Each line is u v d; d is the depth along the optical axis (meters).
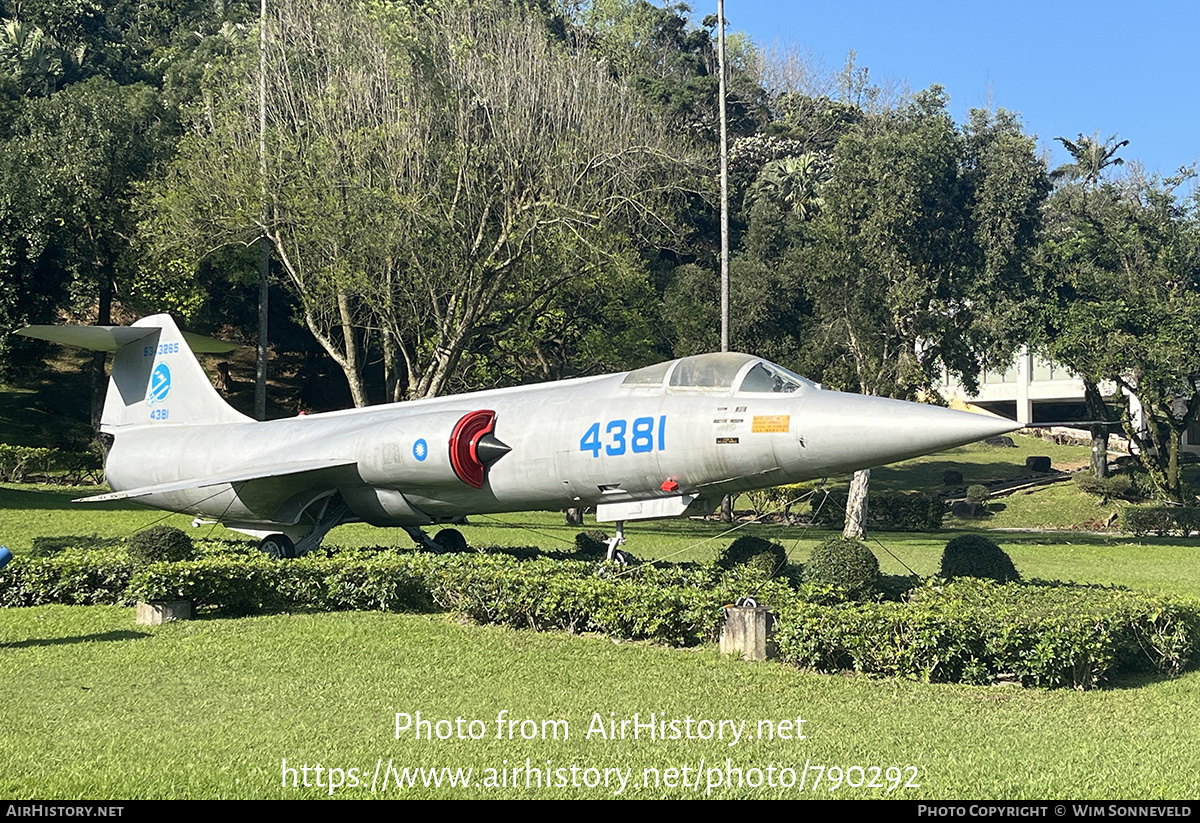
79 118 36.78
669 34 81.44
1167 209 37.69
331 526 18.39
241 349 59.22
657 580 14.02
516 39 32.09
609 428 15.14
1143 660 11.83
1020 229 34.75
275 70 30.62
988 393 62.56
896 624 10.80
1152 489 43.94
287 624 13.45
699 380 14.98
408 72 30.00
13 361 37.72
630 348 37.78
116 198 36.72
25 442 42.62
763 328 41.28
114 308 55.19
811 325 39.78
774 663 11.36
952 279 35.19
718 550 24.02
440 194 29.73
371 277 29.36
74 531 24.75
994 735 8.72
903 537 33.22
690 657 11.59
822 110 78.69
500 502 16.53
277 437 19.22
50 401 48.47
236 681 10.34
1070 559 24.92
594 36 65.62
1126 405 42.41
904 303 33.62
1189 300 34.78
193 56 48.22
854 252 34.62
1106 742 8.53
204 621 13.70
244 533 20.27
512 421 16.31
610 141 30.91
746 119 75.50
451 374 30.72
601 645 12.20
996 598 12.58
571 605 12.76
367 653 11.70
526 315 35.78
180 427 21.27
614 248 31.52
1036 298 35.75
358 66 30.38
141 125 38.69
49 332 20.61
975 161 35.31
